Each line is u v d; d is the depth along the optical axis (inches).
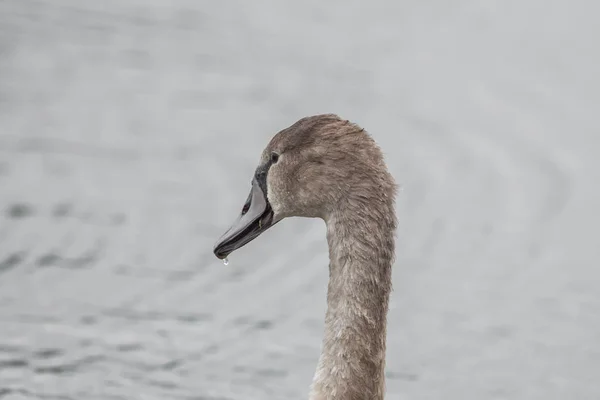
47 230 553.6
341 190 320.2
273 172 329.4
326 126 322.7
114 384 453.7
